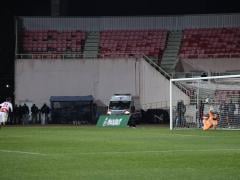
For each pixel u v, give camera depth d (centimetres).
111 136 8200
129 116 12469
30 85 15162
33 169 3944
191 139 7462
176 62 15275
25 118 14750
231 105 11706
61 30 16725
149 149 5694
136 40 16350
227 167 4003
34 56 15338
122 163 4331
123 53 16025
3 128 11619
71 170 3888
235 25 16338
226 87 12938
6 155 5047
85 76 15112
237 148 5797
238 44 15825
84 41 16425
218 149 5662
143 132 9575
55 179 3422
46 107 14688
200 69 15112
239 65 14925
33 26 16688
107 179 3419
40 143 6644
